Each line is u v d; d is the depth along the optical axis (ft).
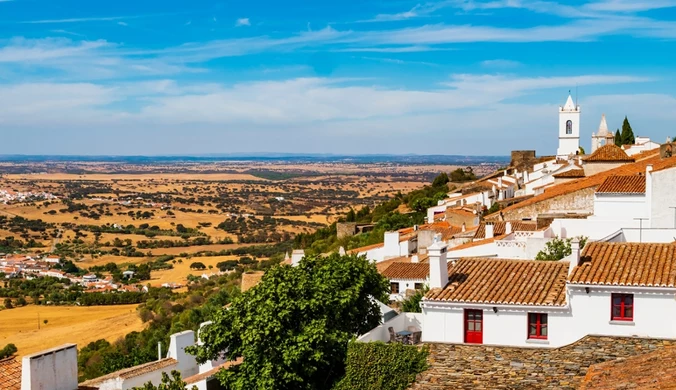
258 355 123.54
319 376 126.72
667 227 195.52
